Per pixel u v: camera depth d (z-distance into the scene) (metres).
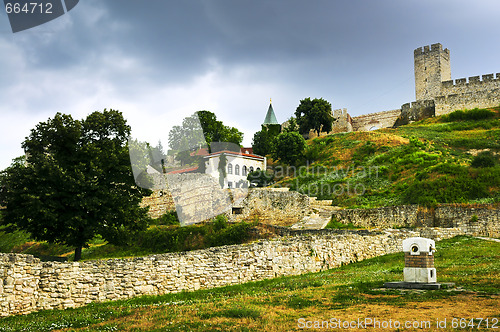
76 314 16.62
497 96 94.25
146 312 16.14
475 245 31.42
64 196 31.02
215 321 14.05
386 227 43.88
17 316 16.44
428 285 17.80
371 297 16.67
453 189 45.50
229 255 23.41
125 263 20.28
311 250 27.19
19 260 17.14
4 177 30.64
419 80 124.50
